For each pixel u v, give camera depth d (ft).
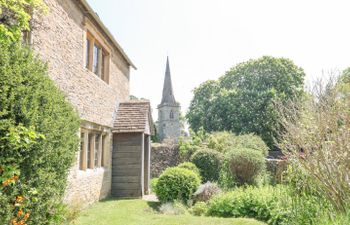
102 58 39.93
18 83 13.43
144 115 43.24
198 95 113.19
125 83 49.03
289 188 22.17
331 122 17.85
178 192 34.58
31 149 13.80
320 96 19.62
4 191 12.59
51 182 15.35
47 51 23.75
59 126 15.88
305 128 19.07
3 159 12.46
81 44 30.96
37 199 13.69
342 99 19.77
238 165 40.98
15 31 13.75
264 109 90.68
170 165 61.87
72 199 27.32
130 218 27.22
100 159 37.73
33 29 21.09
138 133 41.91
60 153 16.19
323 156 17.46
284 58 98.68
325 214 16.34
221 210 28.40
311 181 19.27
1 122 12.28
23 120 13.42
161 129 192.13
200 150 51.85
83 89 31.37
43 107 14.80
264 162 42.45
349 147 16.79
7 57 13.23
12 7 13.47
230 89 102.78
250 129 90.22
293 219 18.86
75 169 29.01
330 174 17.07
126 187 41.14
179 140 64.64
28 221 13.85
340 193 16.61
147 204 35.12
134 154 41.57
